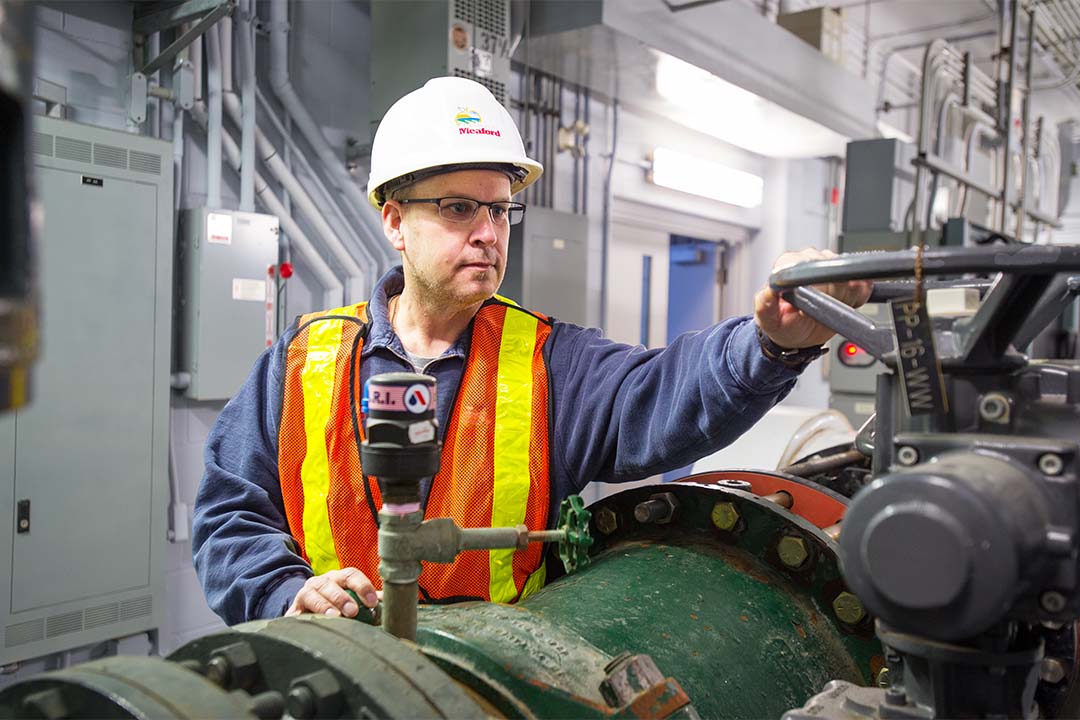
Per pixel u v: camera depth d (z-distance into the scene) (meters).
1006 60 3.84
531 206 3.06
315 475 1.07
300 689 0.47
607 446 1.07
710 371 0.89
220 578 1.02
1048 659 0.68
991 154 4.46
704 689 0.68
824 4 4.54
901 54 5.41
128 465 2.27
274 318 2.61
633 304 4.25
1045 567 0.44
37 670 2.21
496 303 1.18
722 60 3.08
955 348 0.52
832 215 5.30
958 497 0.41
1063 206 6.36
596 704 0.54
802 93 3.54
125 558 2.28
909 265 0.50
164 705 0.42
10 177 0.24
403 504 0.57
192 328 2.46
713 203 4.48
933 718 0.51
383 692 0.46
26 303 0.24
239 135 2.62
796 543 0.84
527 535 0.63
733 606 0.79
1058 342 3.80
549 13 2.72
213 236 2.44
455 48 2.52
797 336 0.78
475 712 0.47
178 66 2.42
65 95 2.27
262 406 1.16
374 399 0.56
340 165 2.82
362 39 3.00
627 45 2.79
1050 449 0.45
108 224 2.20
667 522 0.94
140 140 2.25
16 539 2.07
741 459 1.87
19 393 0.24
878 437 0.56
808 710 0.56
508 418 1.07
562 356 1.14
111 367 2.22
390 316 1.21
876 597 0.44
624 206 4.02
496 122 1.07
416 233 1.06
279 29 2.62
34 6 0.25
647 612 0.74
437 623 0.60
